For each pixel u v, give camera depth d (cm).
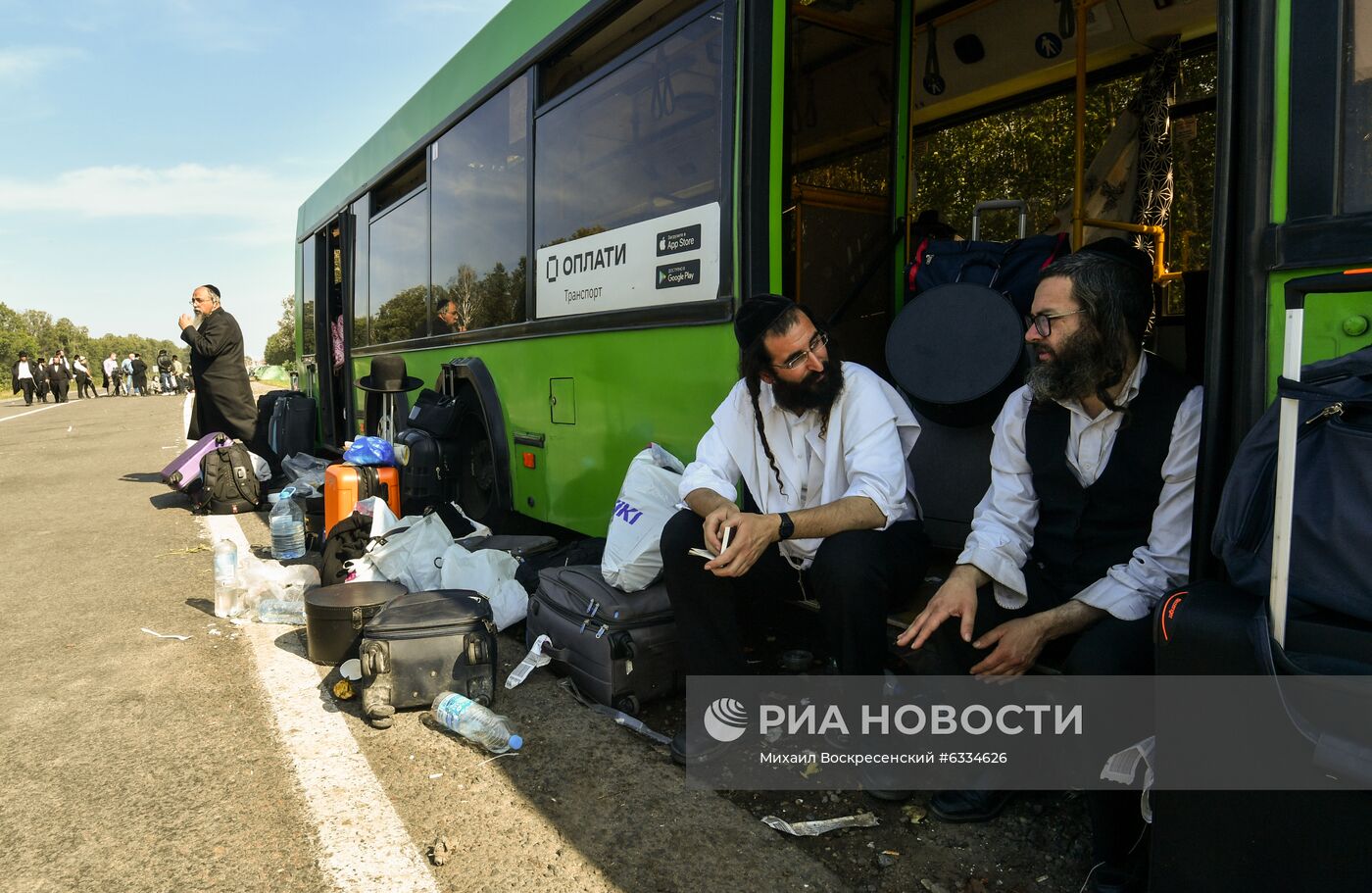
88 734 298
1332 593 148
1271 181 168
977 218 338
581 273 407
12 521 707
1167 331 425
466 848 226
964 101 507
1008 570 228
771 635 363
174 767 273
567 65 421
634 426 369
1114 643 203
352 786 258
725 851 221
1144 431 218
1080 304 211
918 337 284
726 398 294
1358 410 149
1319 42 161
